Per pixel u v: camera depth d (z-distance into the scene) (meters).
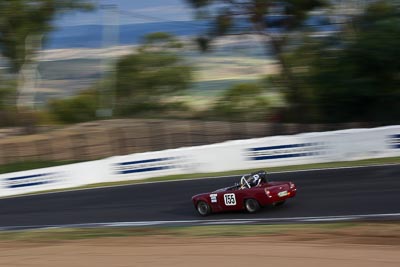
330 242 27.16
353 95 91.12
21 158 96.00
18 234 39.94
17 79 146.12
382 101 91.12
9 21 138.12
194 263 23.83
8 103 145.62
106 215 48.34
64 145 102.31
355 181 48.19
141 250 27.84
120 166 66.31
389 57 87.94
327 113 97.69
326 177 51.66
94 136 106.88
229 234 32.06
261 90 127.62
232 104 127.38
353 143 59.34
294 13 112.00
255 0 115.19
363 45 89.62
